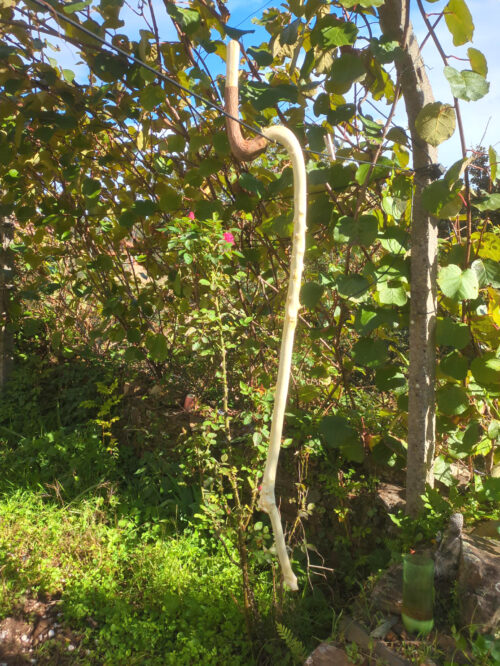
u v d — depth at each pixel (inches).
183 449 150.6
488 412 126.0
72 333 231.0
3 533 133.5
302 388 142.3
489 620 83.3
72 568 126.6
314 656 84.4
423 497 107.1
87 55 129.0
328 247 133.0
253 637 104.8
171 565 124.2
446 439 135.1
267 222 128.1
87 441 170.1
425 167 104.7
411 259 109.9
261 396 122.1
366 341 116.6
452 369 112.3
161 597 116.4
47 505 148.9
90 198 155.9
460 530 97.7
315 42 99.8
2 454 173.3
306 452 130.0
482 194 106.6
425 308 108.7
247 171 131.3
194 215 145.0
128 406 181.6
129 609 114.7
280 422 35.0
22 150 152.8
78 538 133.7
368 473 135.9
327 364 153.9
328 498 131.6
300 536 132.7
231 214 143.3
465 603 87.1
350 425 135.6
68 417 191.3
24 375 207.8
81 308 234.4
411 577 85.0
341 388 145.6
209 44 113.1
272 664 99.7
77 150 155.0
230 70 41.0
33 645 108.1
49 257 212.4
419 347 109.8
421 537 101.7
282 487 137.3
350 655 82.9
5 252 211.0
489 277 109.7
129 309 185.3
